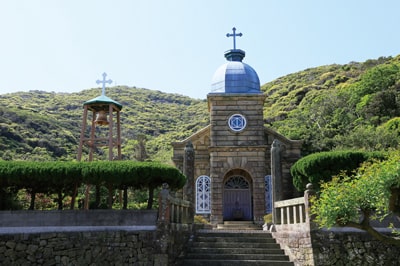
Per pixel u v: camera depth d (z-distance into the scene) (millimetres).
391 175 11969
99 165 16500
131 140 60656
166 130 72938
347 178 13664
